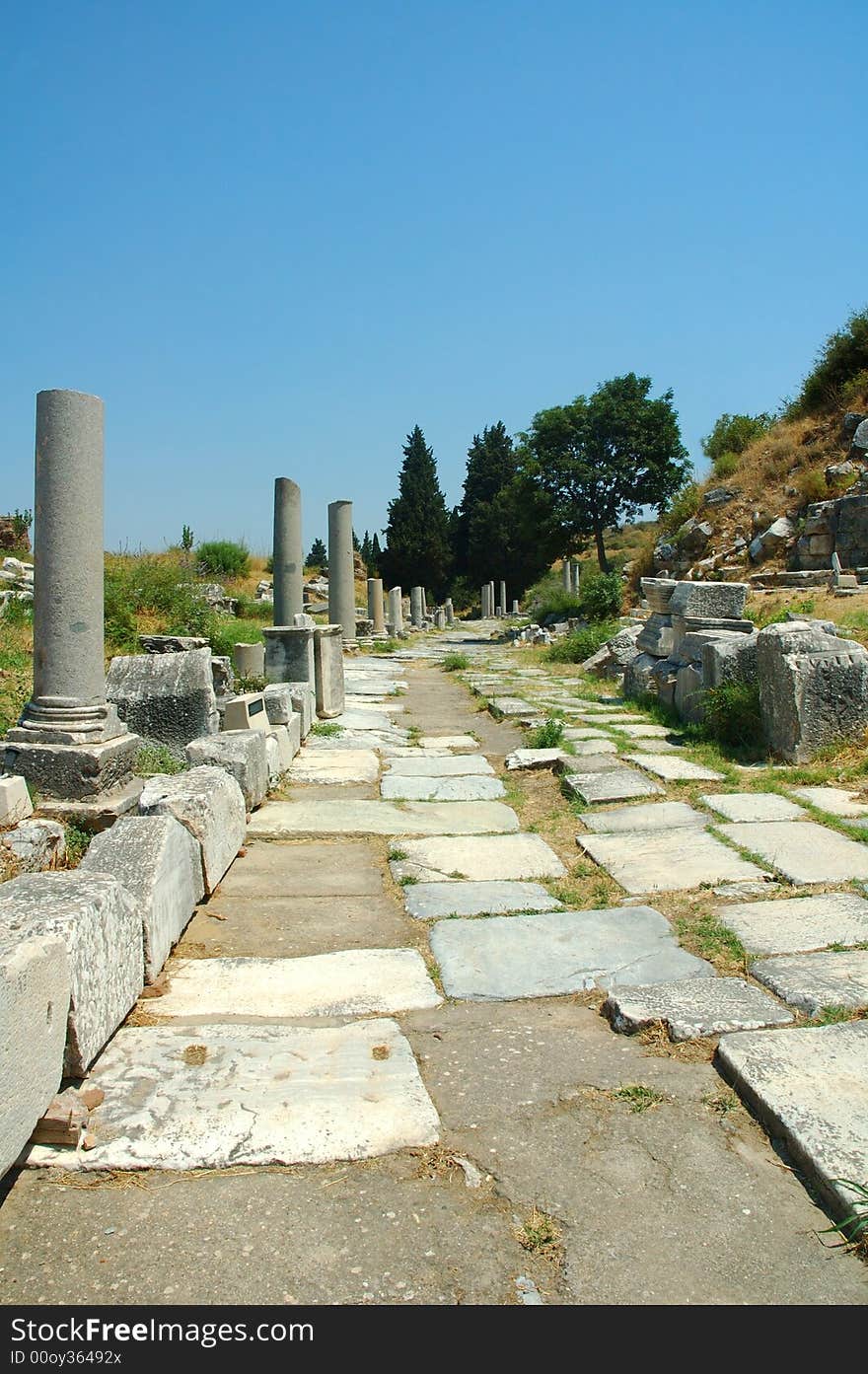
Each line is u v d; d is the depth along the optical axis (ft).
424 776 27.81
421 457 204.03
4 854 17.11
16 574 64.69
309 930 15.87
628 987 13.05
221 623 62.54
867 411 78.02
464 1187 9.17
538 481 102.99
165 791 17.39
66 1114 9.62
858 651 26.71
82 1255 8.32
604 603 79.61
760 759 27.94
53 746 21.71
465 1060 11.46
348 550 77.41
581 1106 10.47
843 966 13.61
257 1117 10.07
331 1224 8.66
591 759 27.94
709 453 95.86
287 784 26.58
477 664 64.85
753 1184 9.15
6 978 8.54
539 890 17.75
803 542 72.23
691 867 18.56
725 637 33.27
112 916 11.57
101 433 22.58
